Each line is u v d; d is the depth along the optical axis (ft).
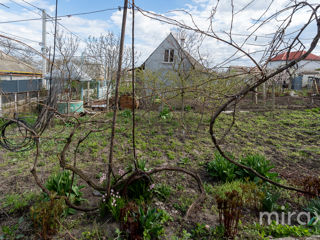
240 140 25.21
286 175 15.47
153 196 12.28
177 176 15.24
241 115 40.78
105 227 9.71
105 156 19.06
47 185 11.28
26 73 45.52
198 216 10.80
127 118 34.83
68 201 10.07
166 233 9.52
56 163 17.24
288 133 28.55
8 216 10.54
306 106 50.44
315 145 23.26
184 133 26.81
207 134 27.43
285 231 9.22
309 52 6.97
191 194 12.85
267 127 31.91
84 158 18.63
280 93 66.44
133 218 9.14
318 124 32.89
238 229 9.78
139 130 28.71
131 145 22.40
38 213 9.27
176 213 11.01
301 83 75.46
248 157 15.16
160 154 19.89
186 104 40.73
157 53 55.62
